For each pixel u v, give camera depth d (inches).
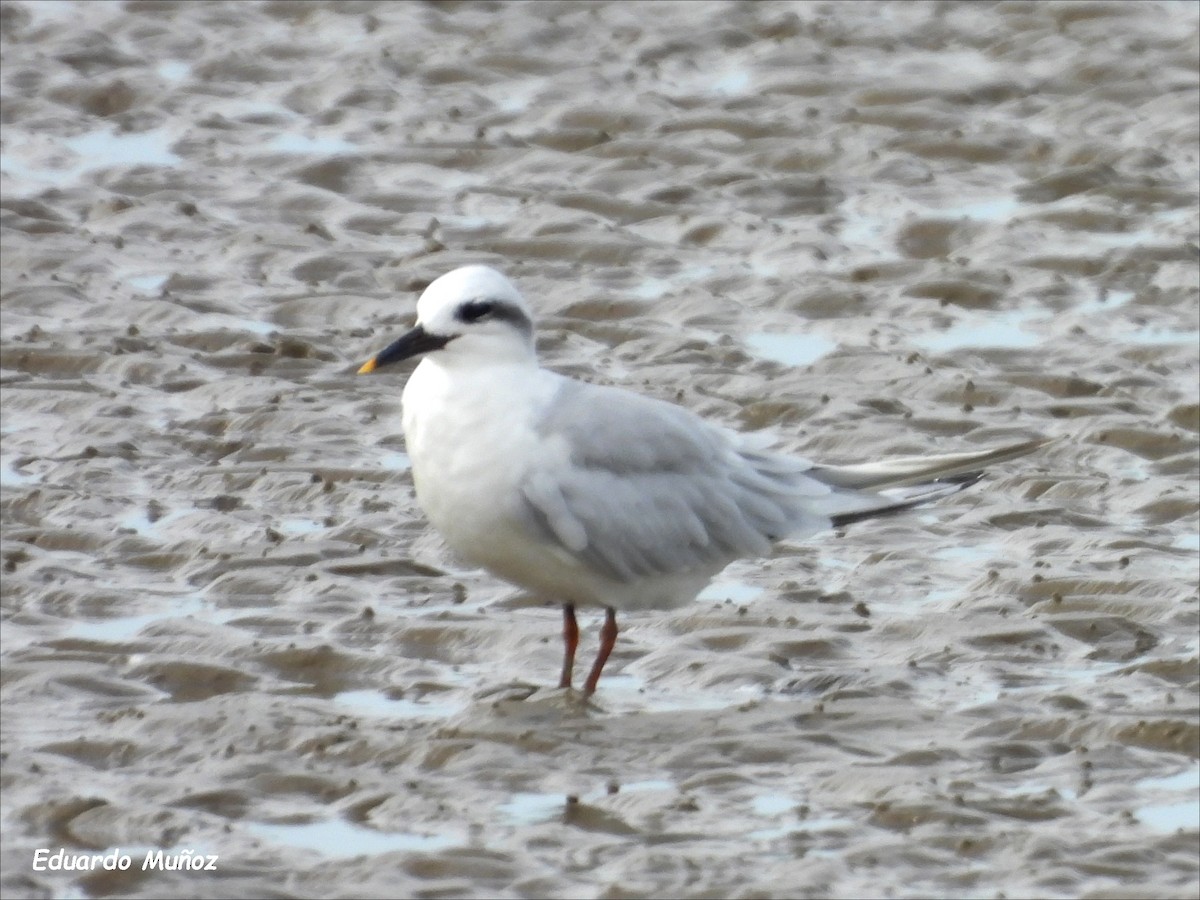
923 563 552.4
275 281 749.3
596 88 924.6
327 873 399.2
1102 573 535.5
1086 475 602.5
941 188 826.2
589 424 485.4
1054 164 847.7
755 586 545.0
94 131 886.4
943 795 424.5
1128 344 690.2
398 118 896.3
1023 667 494.3
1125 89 908.6
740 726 458.9
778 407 645.9
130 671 489.1
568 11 1011.3
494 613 526.0
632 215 799.7
